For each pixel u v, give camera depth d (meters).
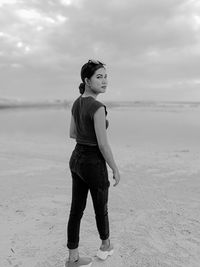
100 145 2.84
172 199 5.31
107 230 3.26
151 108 37.06
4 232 3.96
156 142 11.95
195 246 3.68
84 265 3.18
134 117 23.62
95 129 2.83
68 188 5.82
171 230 4.09
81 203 3.11
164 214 4.62
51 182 6.22
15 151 9.98
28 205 4.89
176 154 9.33
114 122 19.89
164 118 22.33
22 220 4.32
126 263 3.29
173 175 6.87
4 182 6.19
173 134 13.98
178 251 3.56
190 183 6.26
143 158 8.73
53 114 27.53
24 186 5.93
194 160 8.42
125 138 13.05
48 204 4.95
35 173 6.95
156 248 3.62
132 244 3.69
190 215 4.59
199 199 5.32
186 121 19.70
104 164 3.00
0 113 29.58
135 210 4.78
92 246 3.63
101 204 3.08
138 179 6.54
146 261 3.34
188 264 3.30
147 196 5.46
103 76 2.96
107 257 3.38
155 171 7.23
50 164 7.89
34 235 3.90
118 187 5.96
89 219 4.39
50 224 4.21
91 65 2.94
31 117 24.47
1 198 5.21
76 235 3.15
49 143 11.93
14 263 3.30
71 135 3.19
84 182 3.06
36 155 9.26
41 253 3.49
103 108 2.84
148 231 4.04
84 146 2.96
